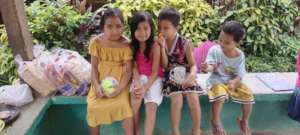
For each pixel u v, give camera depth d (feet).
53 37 12.75
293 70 12.93
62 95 8.72
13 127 7.36
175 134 8.05
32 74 8.54
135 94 7.89
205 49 9.50
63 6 13.28
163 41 7.84
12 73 12.09
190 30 13.09
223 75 8.36
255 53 13.60
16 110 7.94
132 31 7.74
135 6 13.06
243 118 8.53
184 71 7.98
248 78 9.64
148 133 7.87
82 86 8.71
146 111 7.86
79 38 12.94
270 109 9.14
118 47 8.01
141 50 7.96
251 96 8.23
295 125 9.32
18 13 8.66
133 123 8.04
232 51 8.08
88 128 9.11
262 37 13.37
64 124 9.00
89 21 13.19
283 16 14.03
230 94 8.29
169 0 13.29
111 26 7.70
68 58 9.09
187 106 8.86
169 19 7.61
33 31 12.44
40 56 9.33
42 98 8.59
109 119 7.88
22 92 8.31
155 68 7.91
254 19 13.20
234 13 13.46
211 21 13.53
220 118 9.16
